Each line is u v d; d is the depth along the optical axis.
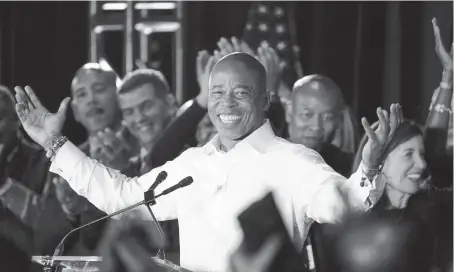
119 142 9.24
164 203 6.20
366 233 7.97
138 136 9.41
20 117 6.10
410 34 10.05
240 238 5.98
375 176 5.30
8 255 9.05
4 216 9.09
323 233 8.06
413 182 7.88
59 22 10.52
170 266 5.62
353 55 10.16
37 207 9.08
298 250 6.00
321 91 8.67
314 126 8.67
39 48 10.54
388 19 10.09
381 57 10.12
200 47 10.36
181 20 10.38
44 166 9.24
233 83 6.04
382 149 5.29
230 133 6.09
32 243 9.07
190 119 8.72
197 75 9.48
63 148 6.10
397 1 10.04
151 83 9.42
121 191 6.14
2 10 10.45
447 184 8.43
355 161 7.95
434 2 9.96
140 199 6.16
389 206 7.96
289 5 10.18
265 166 5.99
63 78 10.54
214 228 6.04
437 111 8.65
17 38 10.54
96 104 9.50
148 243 8.77
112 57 10.54
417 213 7.98
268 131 6.14
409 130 7.90
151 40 10.50
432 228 8.00
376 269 7.96
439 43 8.84
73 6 10.52
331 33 10.16
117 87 9.59
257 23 10.16
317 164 5.89
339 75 10.18
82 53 10.53
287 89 9.27
